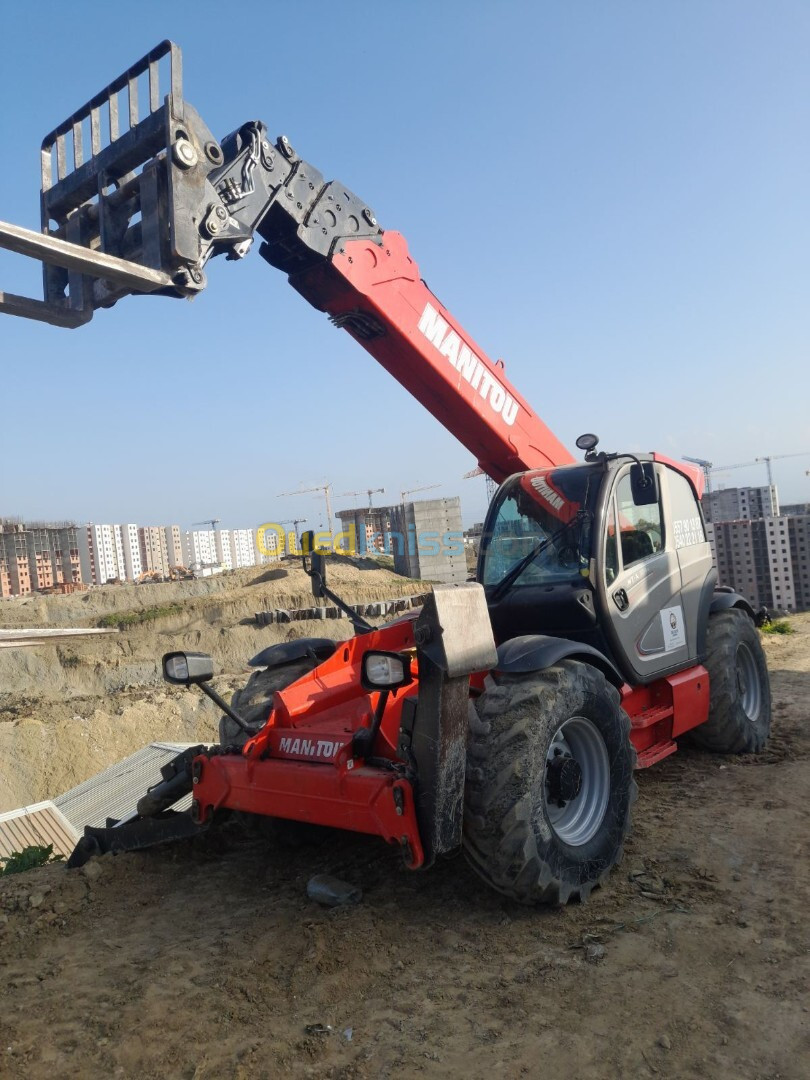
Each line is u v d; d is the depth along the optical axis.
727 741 6.07
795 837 4.48
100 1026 3.00
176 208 3.55
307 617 32.03
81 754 21.45
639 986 3.08
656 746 5.29
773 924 3.50
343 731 3.93
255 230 4.13
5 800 19.92
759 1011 2.88
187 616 34.03
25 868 5.09
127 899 4.15
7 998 3.24
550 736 3.78
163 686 27.95
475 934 3.56
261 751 4.04
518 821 3.54
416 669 4.41
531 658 3.99
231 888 4.23
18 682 29.77
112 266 3.29
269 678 4.90
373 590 34.59
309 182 4.55
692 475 6.32
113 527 98.44
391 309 4.94
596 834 4.02
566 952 3.37
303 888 4.16
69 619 37.44
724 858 4.25
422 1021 2.93
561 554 5.17
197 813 4.22
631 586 5.16
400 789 3.41
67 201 3.90
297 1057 2.77
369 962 3.36
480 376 5.48
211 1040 2.88
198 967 3.39
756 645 6.60
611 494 5.17
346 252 4.72
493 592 5.30
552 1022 2.88
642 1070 2.61
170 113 3.52
